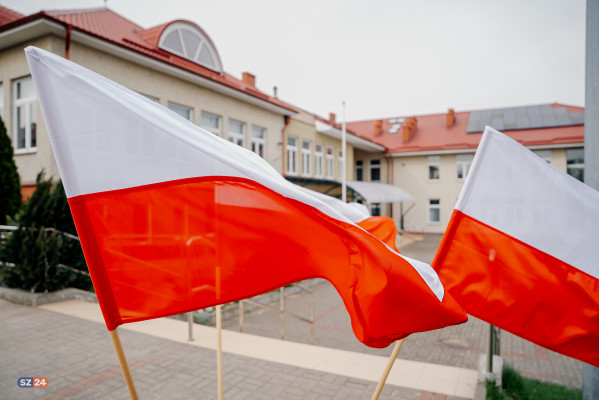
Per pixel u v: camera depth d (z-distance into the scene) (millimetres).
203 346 5348
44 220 7684
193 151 2061
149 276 2035
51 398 3859
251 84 19312
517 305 2461
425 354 6410
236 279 2113
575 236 2418
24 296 7090
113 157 1956
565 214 2445
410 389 4219
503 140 2521
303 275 2139
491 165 2521
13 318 6316
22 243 7285
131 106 1979
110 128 1945
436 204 28359
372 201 19547
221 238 2107
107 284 1991
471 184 2525
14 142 10711
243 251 2129
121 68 10625
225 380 4344
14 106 10680
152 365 4688
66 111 1884
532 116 28703
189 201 2057
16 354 4902
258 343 5543
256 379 4387
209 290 2107
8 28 9266
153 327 6078
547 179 2488
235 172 2123
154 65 11273
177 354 5035
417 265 2105
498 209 2494
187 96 12734
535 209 2475
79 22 10398
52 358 4801
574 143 23453
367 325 2027
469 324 8141
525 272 2445
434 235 27391
